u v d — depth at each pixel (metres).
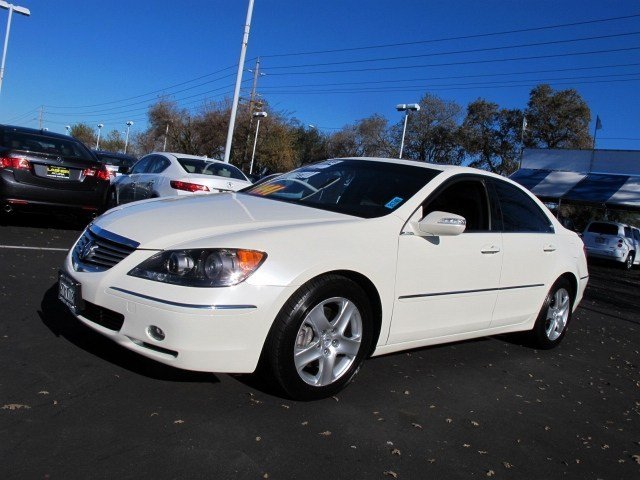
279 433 2.96
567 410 4.00
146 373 3.45
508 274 4.59
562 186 26.47
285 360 3.14
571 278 5.50
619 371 5.25
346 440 3.01
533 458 3.17
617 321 8.08
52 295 4.86
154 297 2.92
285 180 4.68
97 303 3.11
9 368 3.29
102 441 2.66
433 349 4.95
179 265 2.96
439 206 4.16
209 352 2.92
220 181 9.05
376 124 57.22
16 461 2.42
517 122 48.81
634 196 24.09
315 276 3.20
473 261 4.20
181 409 3.06
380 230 3.60
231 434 2.88
